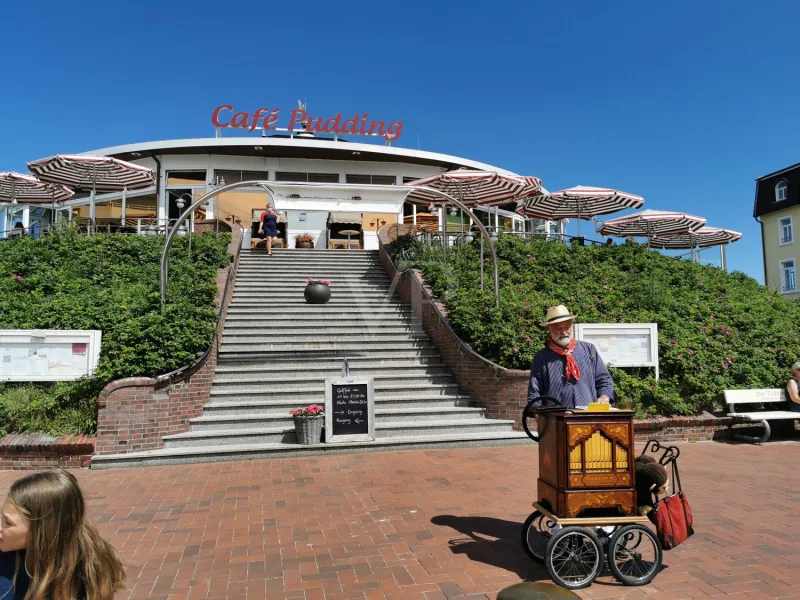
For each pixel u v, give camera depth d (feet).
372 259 50.37
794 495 18.85
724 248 60.64
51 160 52.13
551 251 49.47
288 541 14.74
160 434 24.50
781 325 38.37
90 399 24.90
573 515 11.96
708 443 28.27
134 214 75.51
